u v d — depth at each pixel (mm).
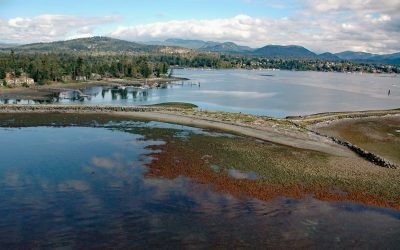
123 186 48938
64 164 57688
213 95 180625
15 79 194500
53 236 35531
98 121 95188
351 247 35750
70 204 42812
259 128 91188
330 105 154000
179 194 46781
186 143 73062
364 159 66250
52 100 147750
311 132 89938
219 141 75688
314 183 52125
